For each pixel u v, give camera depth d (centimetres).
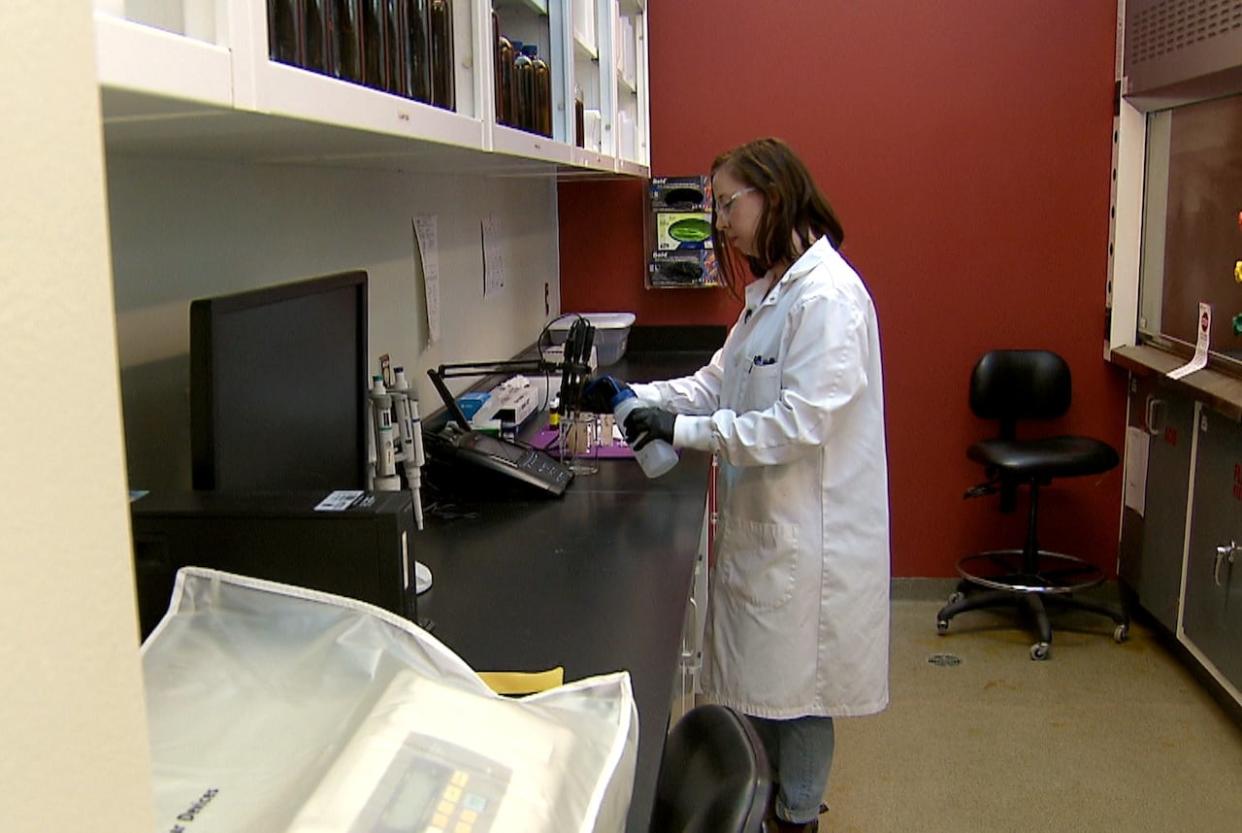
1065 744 301
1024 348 392
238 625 84
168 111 92
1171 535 351
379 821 65
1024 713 320
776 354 221
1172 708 321
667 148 401
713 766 105
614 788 81
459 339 298
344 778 67
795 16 387
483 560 185
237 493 118
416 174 262
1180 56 321
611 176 362
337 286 147
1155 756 293
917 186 389
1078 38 375
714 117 396
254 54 93
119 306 140
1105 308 388
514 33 237
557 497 226
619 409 232
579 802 75
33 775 42
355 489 155
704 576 271
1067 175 382
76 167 44
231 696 78
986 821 264
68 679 44
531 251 384
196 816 66
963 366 398
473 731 75
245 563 117
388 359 242
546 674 133
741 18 390
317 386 143
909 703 328
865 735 309
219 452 116
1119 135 373
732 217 227
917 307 396
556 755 77
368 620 83
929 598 414
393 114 125
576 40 259
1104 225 383
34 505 42
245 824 66
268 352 128
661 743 119
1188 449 338
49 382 42
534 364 256
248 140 129
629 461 258
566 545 193
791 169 221
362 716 75
